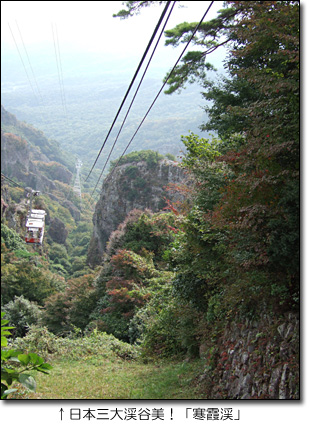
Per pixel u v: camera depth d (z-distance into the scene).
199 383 8.09
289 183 5.79
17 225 70.94
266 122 6.50
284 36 6.00
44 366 4.62
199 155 13.41
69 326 25.08
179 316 11.09
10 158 101.75
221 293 9.18
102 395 8.31
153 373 10.23
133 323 17.23
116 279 21.14
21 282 40.31
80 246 92.19
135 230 25.61
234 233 6.73
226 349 7.66
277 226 5.69
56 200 100.94
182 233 11.38
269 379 5.96
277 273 6.18
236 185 6.62
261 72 6.75
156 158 78.25
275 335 6.22
